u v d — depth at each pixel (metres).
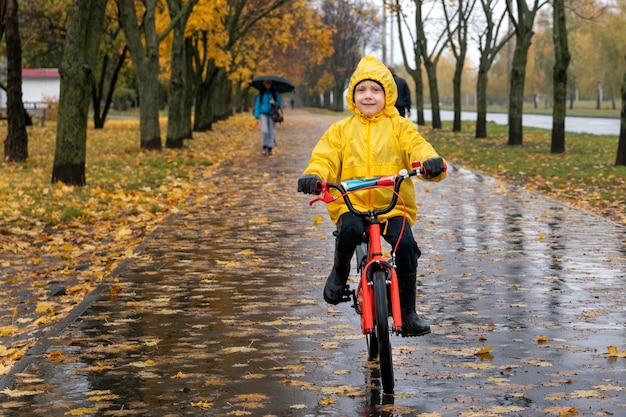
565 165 21.73
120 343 6.22
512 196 15.57
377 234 5.10
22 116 24.06
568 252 9.94
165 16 35.94
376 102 5.42
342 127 5.52
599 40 93.50
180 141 29.45
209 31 40.53
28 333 6.95
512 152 27.09
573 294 7.77
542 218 12.77
